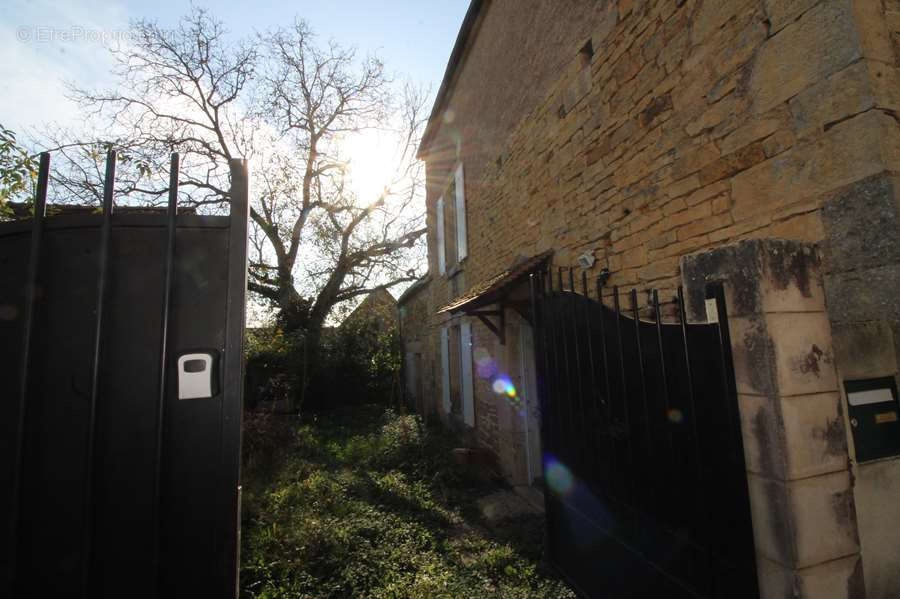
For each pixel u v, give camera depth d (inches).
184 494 48.7
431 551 160.1
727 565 59.0
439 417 407.8
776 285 54.9
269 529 168.9
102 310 49.2
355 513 193.6
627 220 138.3
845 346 60.4
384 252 622.2
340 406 582.2
